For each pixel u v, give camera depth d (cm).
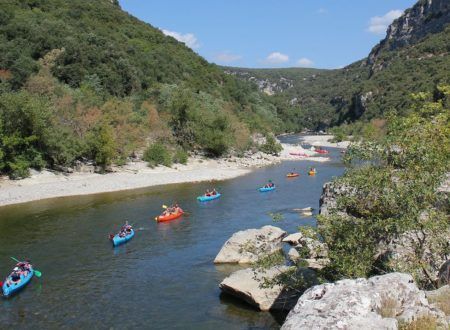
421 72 17650
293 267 1789
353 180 1528
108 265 2627
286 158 9244
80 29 11688
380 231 1507
